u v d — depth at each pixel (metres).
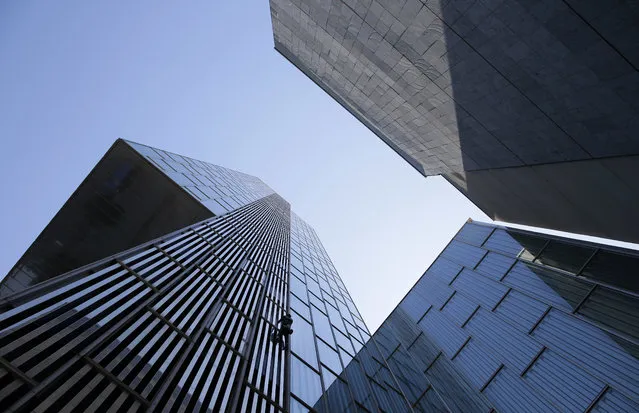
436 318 19.41
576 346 11.41
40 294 6.03
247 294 12.05
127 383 5.66
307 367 10.76
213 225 15.74
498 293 16.58
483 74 11.32
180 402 6.09
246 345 9.09
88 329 5.97
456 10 9.80
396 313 23.84
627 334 10.22
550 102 10.54
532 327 13.52
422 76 13.75
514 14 8.78
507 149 14.12
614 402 9.31
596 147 10.87
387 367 16.28
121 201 16.14
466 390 13.96
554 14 8.16
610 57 8.21
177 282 9.25
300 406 8.69
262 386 8.27
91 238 16.42
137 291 7.82
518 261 17.08
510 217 19.48
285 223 38.25
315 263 30.00
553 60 9.25
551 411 10.68
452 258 22.75
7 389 4.29
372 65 16.22
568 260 14.52
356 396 11.38
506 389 12.55
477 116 13.45
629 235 12.99
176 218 16.38
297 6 17.12
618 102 9.03
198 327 8.30
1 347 4.81
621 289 11.43
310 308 16.38
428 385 15.66
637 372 9.30
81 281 6.92
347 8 13.39
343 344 15.58
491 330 15.28
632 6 7.01
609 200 12.28
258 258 16.64
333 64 20.39
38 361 4.95
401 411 12.48
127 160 15.51
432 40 11.55
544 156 12.95
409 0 10.59
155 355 6.53
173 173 16.97
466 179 19.62
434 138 17.86
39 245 16.30
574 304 12.61
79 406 4.82
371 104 21.12
